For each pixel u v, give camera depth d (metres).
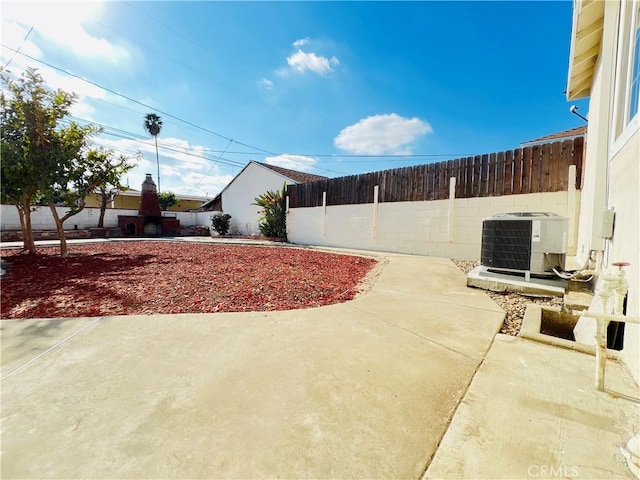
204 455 1.20
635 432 1.26
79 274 5.48
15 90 6.67
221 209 20.45
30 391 1.69
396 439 1.27
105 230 16.78
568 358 1.98
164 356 2.11
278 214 13.13
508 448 1.19
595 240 3.36
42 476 1.11
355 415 1.43
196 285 4.49
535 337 2.27
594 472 1.07
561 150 5.57
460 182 6.98
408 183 8.05
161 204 25.50
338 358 2.03
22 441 1.30
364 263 6.62
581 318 2.78
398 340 2.32
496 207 6.39
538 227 3.49
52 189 7.28
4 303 3.60
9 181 6.78
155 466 1.15
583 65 5.02
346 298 3.73
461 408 1.46
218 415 1.45
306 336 2.43
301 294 3.93
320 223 10.80
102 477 1.11
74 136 7.52
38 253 8.70
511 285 3.66
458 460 1.15
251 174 17.92
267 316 2.97
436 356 2.04
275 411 1.47
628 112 2.47
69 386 1.74
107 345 2.31
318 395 1.60
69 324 2.78
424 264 6.14
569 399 1.51
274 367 1.92
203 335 2.49
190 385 1.73
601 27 3.97
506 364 1.91
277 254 8.41
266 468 1.13
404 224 8.14
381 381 1.73
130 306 3.46
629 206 2.12
